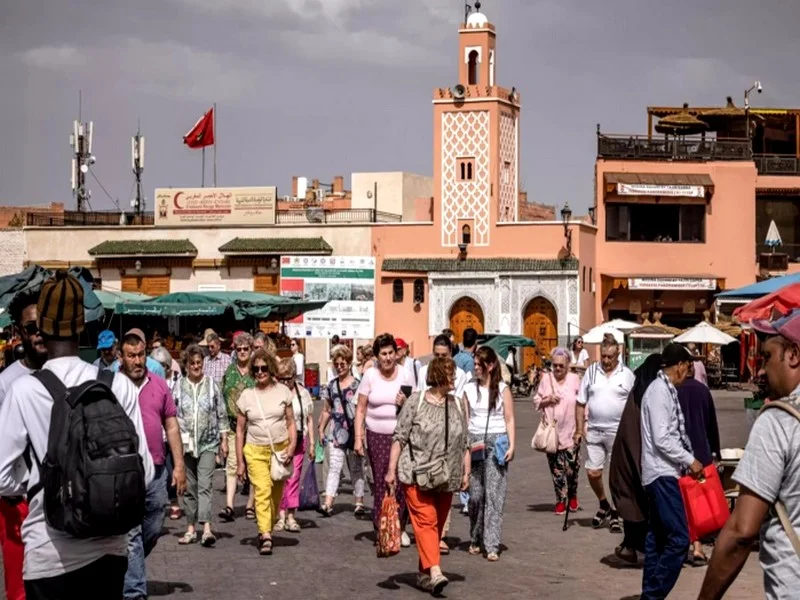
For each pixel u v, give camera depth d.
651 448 11.72
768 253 59.94
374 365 16.86
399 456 12.78
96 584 7.32
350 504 19.72
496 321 57.84
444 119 58.97
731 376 54.78
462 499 18.44
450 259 58.56
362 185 70.56
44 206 76.31
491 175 58.38
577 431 16.97
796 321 6.55
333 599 12.31
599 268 59.44
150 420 11.91
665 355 11.97
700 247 59.53
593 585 13.03
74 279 7.82
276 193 61.12
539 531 16.69
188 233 61.75
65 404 7.26
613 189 58.12
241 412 15.12
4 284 25.62
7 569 9.51
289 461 15.05
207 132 66.25
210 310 35.34
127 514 7.07
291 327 52.00
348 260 51.72
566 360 18.05
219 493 21.02
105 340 15.56
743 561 6.23
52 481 7.09
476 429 14.66
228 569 13.91
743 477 6.20
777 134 65.12
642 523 12.48
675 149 59.56
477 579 13.38
